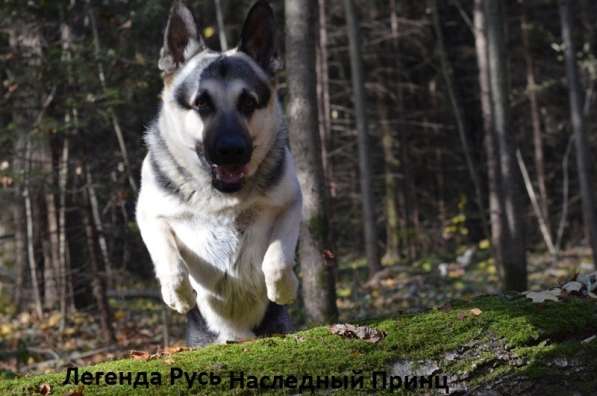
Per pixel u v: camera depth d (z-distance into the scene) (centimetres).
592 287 446
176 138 446
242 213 448
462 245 2269
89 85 971
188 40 478
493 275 1480
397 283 1455
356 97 1656
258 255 455
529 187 2145
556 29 2488
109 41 1057
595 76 2202
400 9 2219
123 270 1095
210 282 461
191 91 445
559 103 2466
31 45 1048
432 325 388
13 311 1255
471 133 2562
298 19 726
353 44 1656
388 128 2164
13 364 909
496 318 394
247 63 462
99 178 1088
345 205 2323
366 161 1653
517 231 1098
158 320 1169
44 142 1002
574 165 2505
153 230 448
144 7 982
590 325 399
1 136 998
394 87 2252
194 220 447
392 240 2125
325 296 727
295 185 460
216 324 479
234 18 1561
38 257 1254
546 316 398
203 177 438
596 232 1501
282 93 1450
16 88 985
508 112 1113
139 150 1067
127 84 966
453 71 2398
